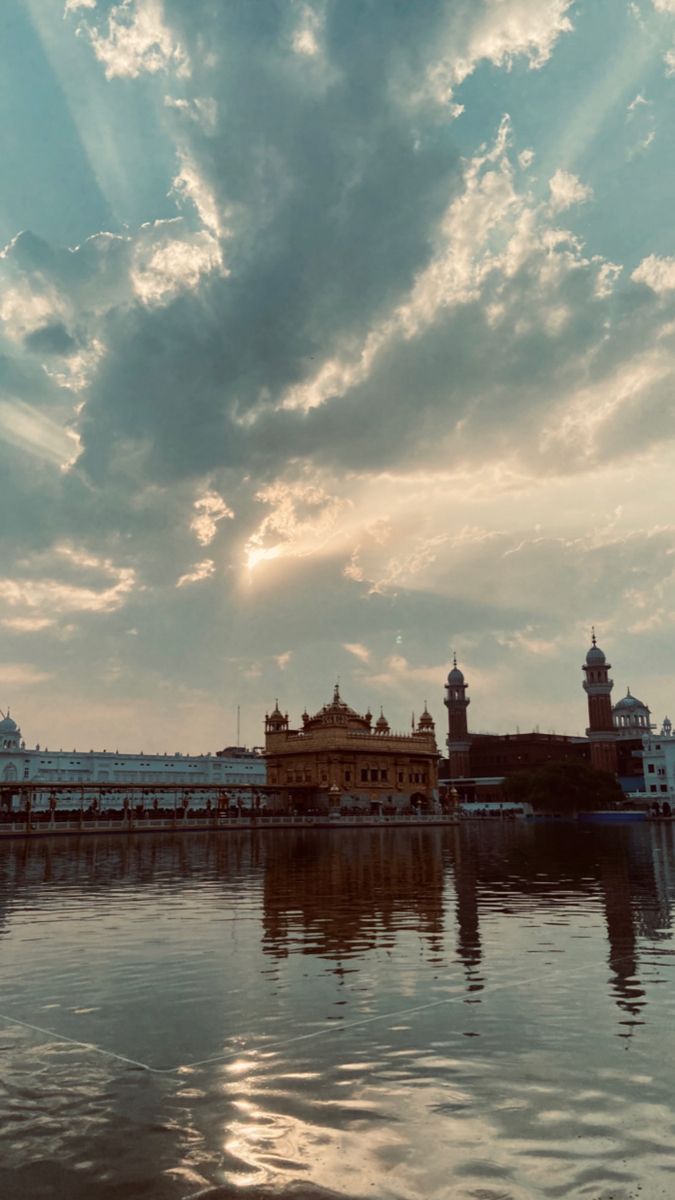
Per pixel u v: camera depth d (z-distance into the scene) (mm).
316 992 12570
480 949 15969
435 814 119062
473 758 197375
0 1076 9055
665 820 114875
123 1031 10656
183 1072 9094
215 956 15586
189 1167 6883
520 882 29219
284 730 124875
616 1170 6738
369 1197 6371
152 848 55250
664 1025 10602
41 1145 7324
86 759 131875
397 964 14586
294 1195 6418
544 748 188000
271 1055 9617
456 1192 6426
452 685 199000
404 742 123188
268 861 42156
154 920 20578
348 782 116125
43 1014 11516
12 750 123938
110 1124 7742
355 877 32156
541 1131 7465
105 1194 6457
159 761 139250
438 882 29656
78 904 24031
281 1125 7672
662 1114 7797
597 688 167500
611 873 32406
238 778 148500
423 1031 10469
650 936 17344
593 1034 10258
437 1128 7547
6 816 84625
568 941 16812
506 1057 9430
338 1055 9578
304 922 19922
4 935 18266
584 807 125562
